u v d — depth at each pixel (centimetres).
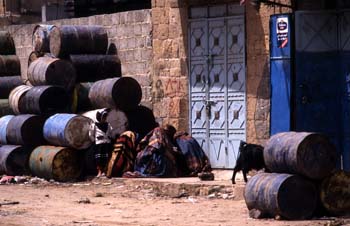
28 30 4897
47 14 5406
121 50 4297
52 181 3878
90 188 3631
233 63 3781
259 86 3653
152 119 4019
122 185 3634
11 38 4875
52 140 3981
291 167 2564
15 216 2777
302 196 2564
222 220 2598
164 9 4050
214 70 3869
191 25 3950
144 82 4150
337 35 3394
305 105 3388
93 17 4472
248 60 3697
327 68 3403
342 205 2605
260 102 3650
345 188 2606
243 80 3734
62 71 4169
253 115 3681
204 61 3903
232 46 3781
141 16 4166
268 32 3606
